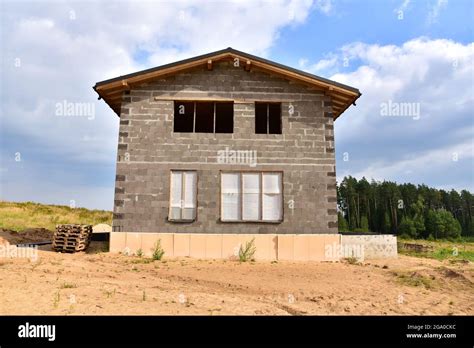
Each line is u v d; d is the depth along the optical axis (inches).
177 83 681.6
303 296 408.2
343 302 390.9
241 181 657.0
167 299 358.9
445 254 1024.2
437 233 3442.4
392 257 667.4
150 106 673.0
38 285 377.1
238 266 566.9
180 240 632.4
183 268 538.3
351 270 562.3
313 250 638.5
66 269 478.9
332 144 675.4
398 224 3720.5
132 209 641.0
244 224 643.5
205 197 649.0
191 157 660.1
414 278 512.7
